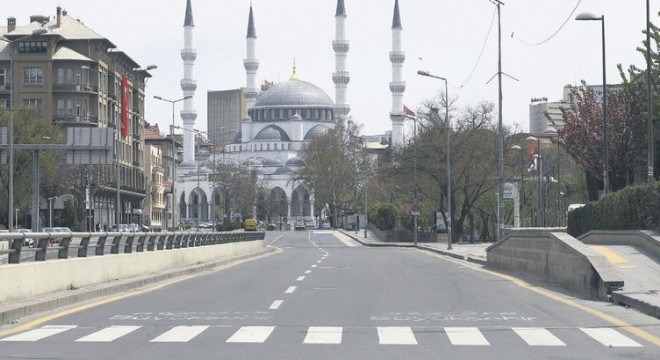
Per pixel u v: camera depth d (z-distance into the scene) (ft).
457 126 360.69
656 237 102.73
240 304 79.82
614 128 227.20
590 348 51.21
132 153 494.59
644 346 51.98
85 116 426.92
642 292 78.28
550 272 108.58
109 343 53.62
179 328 61.26
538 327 61.36
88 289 88.74
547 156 448.24
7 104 423.23
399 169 371.76
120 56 471.62
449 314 70.18
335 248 314.96
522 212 407.64
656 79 197.26
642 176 229.25
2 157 253.65
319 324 63.52
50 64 419.95
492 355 48.70
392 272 135.95
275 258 205.05
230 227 530.27
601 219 141.28
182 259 144.97
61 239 90.27
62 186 367.66
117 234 107.24
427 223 448.65
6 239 73.92
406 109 398.83
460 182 362.74
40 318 68.03
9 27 434.30
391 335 57.21
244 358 47.78
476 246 302.04
